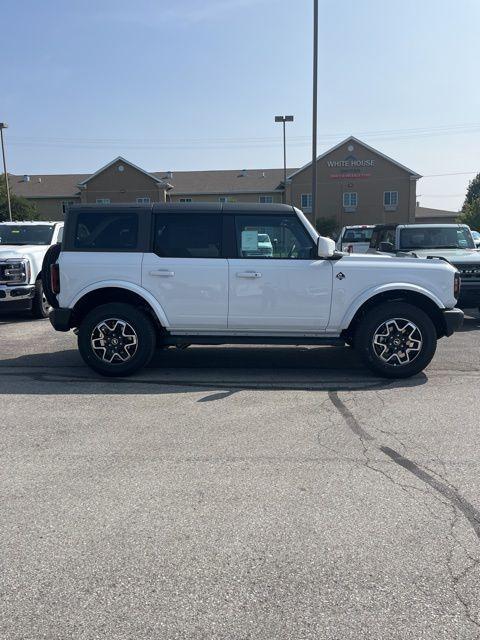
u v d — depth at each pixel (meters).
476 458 4.44
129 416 5.45
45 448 4.67
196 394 6.16
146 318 6.71
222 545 3.24
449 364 7.49
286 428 5.12
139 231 6.68
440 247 12.09
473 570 3.00
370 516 3.55
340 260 6.70
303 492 3.87
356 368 7.33
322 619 2.64
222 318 6.70
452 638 2.52
